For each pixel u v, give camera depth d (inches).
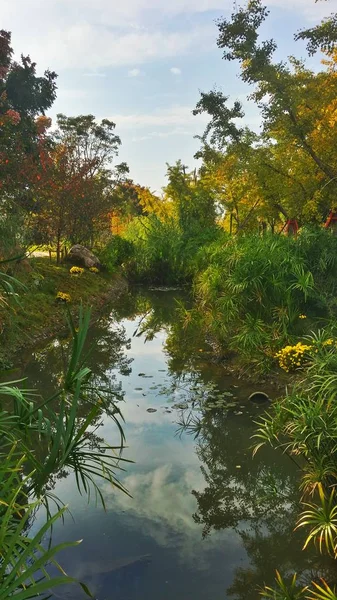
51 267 546.0
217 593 117.0
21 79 634.8
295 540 140.6
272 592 117.6
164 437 209.8
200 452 196.5
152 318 503.5
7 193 432.5
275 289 296.4
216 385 275.9
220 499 162.9
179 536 141.1
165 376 298.4
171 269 748.6
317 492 161.6
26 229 357.7
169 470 181.6
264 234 401.1
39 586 72.1
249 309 307.3
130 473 178.5
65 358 328.5
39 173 515.8
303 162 477.7
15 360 306.0
